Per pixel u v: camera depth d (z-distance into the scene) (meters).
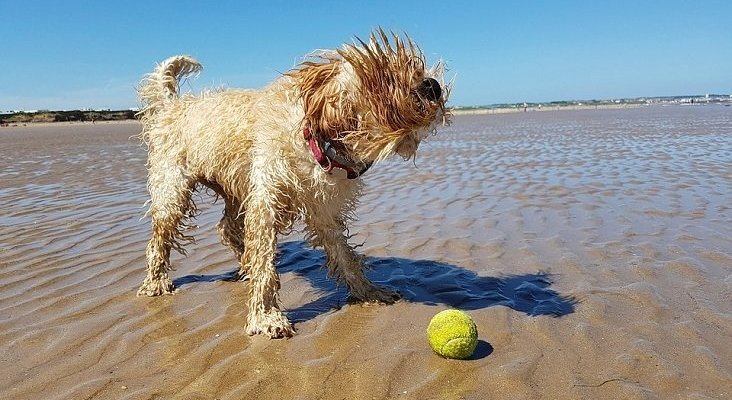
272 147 0.82
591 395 0.63
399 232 1.33
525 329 0.80
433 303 0.91
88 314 0.89
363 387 0.66
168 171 1.00
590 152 2.79
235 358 0.74
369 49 0.71
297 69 0.79
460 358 0.71
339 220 0.93
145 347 0.78
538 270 1.04
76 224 1.47
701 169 2.07
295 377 0.69
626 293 0.91
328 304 0.93
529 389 0.65
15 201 1.81
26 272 1.09
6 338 0.80
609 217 1.40
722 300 0.87
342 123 0.76
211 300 0.95
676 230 1.25
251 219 0.84
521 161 2.51
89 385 0.68
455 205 1.60
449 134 4.49
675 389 0.64
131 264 1.14
